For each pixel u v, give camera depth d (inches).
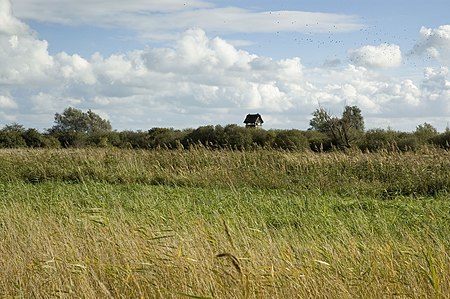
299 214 590.6
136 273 327.3
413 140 1483.8
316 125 1701.5
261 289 300.0
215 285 303.6
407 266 318.0
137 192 765.9
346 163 916.6
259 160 952.3
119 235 375.2
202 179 887.7
